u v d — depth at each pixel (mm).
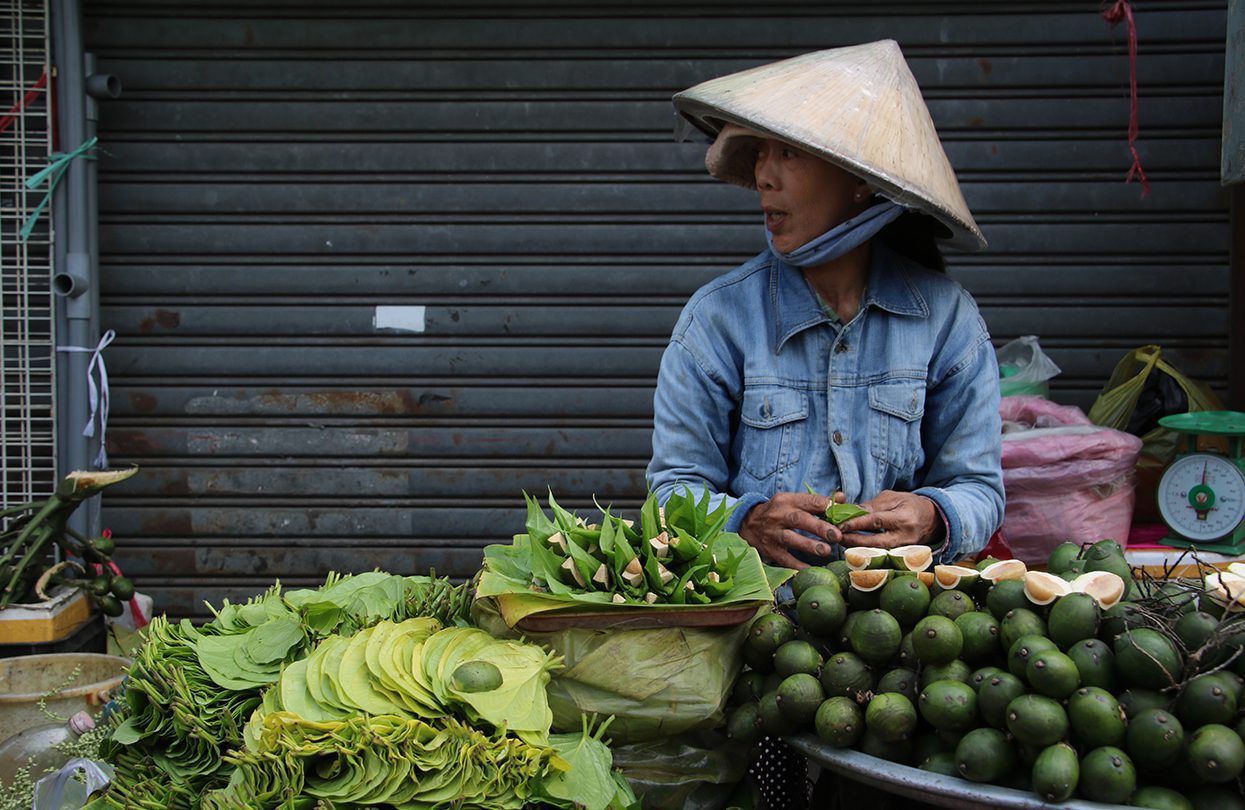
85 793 2203
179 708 1813
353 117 4508
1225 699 1551
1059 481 3336
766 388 2414
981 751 1579
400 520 4656
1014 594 1763
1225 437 3637
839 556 2359
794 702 1754
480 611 1953
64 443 4414
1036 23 4398
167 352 4598
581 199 4531
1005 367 3967
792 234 2309
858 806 1841
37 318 4438
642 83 4484
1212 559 3266
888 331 2408
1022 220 4465
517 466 4645
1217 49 4355
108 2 4457
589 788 1699
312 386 4617
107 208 4539
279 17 4469
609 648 1796
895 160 2145
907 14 4422
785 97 2176
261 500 4652
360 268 4582
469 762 1634
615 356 4598
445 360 4605
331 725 1661
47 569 3859
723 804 1908
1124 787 1514
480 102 4508
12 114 4328
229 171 4535
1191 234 4418
